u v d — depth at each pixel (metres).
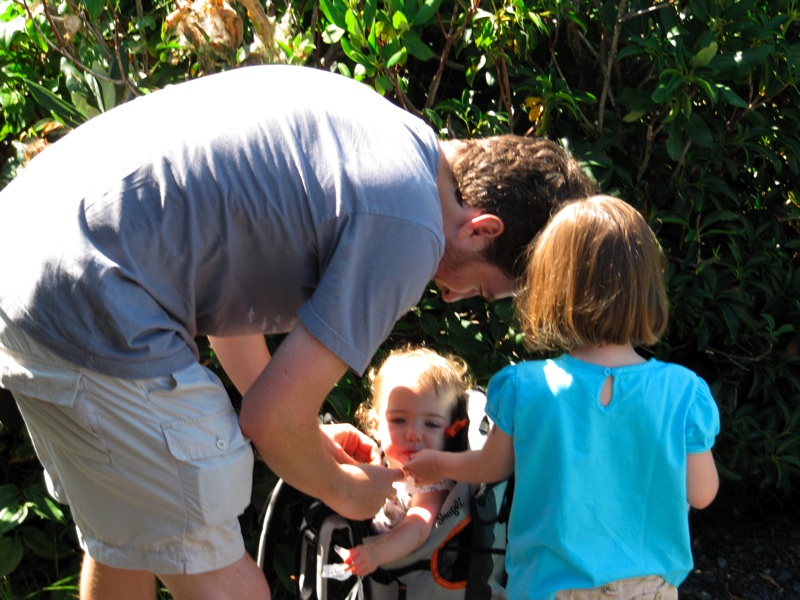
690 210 3.31
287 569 3.17
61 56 3.18
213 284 1.90
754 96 3.46
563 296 2.08
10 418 2.21
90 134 1.95
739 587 3.49
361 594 2.34
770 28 3.11
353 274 1.78
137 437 1.85
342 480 2.04
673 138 3.06
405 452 2.49
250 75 1.99
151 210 1.80
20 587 3.21
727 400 3.48
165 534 1.92
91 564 2.28
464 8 3.17
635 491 2.14
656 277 2.13
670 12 3.07
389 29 2.87
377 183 1.79
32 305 1.82
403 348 3.05
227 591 1.99
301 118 1.86
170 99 1.95
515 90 3.21
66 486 2.03
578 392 2.11
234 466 1.91
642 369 2.13
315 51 3.26
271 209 1.81
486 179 2.06
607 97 3.47
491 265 2.13
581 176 2.23
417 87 3.51
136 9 3.28
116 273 1.78
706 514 3.88
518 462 2.18
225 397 1.96
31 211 1.88
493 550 2.32
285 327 2.06
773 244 3.48
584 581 2.11
